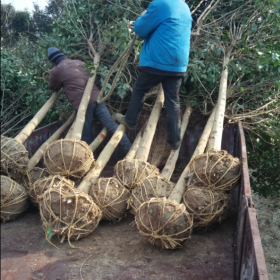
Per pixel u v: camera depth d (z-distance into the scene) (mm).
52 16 5125
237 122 3941
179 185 2777
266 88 4184
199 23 4176
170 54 3154
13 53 6098
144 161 3072
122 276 2119
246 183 2213
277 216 4820
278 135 4035
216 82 4078
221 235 2639
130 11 4109
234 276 2098
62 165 2885
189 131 4164
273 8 3852
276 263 3709
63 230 2434
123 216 2893
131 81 4426
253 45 4164
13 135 5207
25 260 2303
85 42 4742
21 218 3000
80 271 2174
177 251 2412
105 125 4066
